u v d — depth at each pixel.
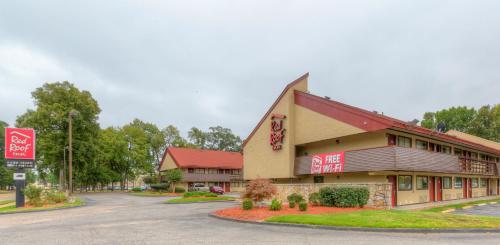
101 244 10.51
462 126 59.47
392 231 12.03
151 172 74.38
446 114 60.97
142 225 15.03
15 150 27.17
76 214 21.14
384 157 21.50
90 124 55.28
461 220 13.24
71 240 11.32
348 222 13.15
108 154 66.94
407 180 25.12
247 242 10.57
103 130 73.00
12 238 12.03
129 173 72.81
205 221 16.33
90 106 54.41
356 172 24.48
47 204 28.73
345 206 18.69
